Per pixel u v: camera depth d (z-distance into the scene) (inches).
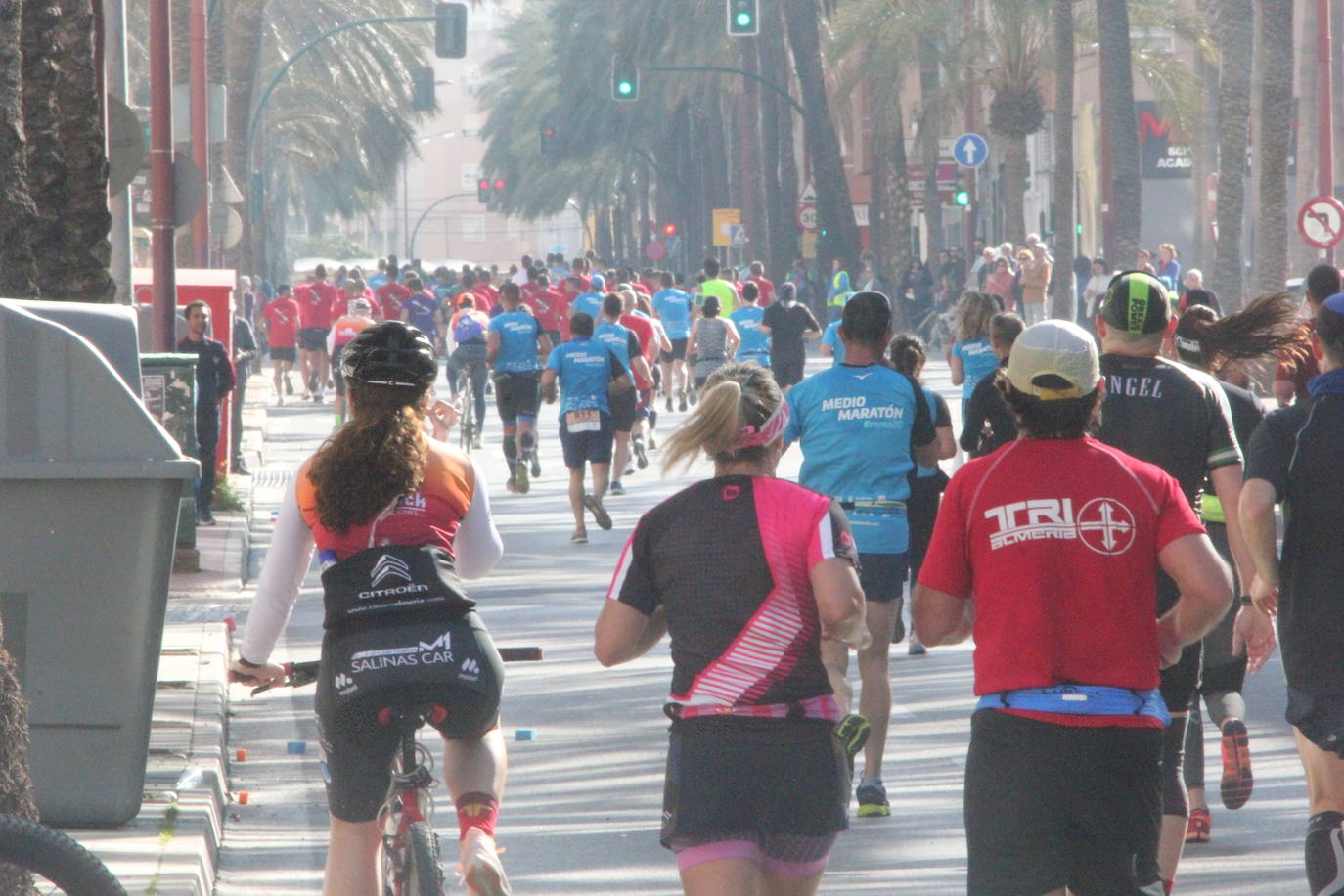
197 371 2642.7
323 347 5221.5
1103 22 5753.0
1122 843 693.3
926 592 722.8
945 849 1119.0
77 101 1584.6
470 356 3922.2
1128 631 696.4
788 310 3917.3
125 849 1014.4
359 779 769.6
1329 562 861.8
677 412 4773.6
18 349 1023.6
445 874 1087.0
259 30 6668.3
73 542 1035.9
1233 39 5191.9
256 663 797.2
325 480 760.3
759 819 693.9
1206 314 1284.4
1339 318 871.1
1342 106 6688.0
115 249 2659.9
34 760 1043.9
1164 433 935.0
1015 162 7263.8
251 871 1079.0
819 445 1206.3
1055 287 6087.6
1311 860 866.1
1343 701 860.6
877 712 1205.7
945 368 6072.8
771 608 700.7
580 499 2615.7
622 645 724.7
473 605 778.2
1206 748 1396.4
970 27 7480.3
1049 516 700.7
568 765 1365.7
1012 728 693.3
